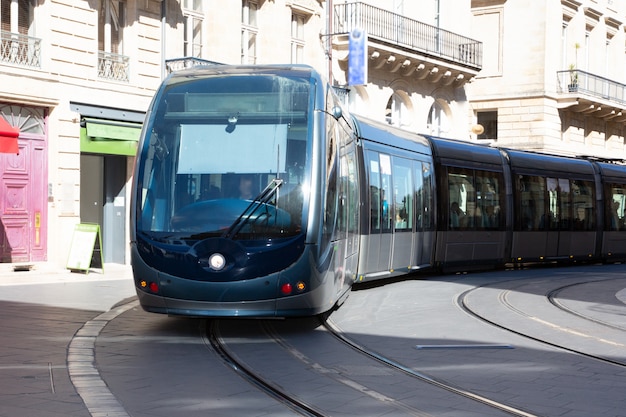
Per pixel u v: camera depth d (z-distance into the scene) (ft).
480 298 49.55
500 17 136.98
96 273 63.82
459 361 29.86
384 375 27.20
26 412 21.25
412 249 59.00
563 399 24.21
